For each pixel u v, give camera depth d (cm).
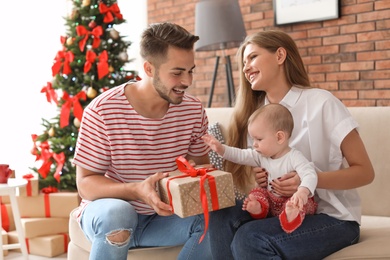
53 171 354
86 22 353
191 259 204
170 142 214
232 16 432
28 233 329
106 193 200
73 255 237
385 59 398
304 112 212
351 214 200
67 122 340
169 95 199
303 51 447
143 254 215
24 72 452
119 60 359
